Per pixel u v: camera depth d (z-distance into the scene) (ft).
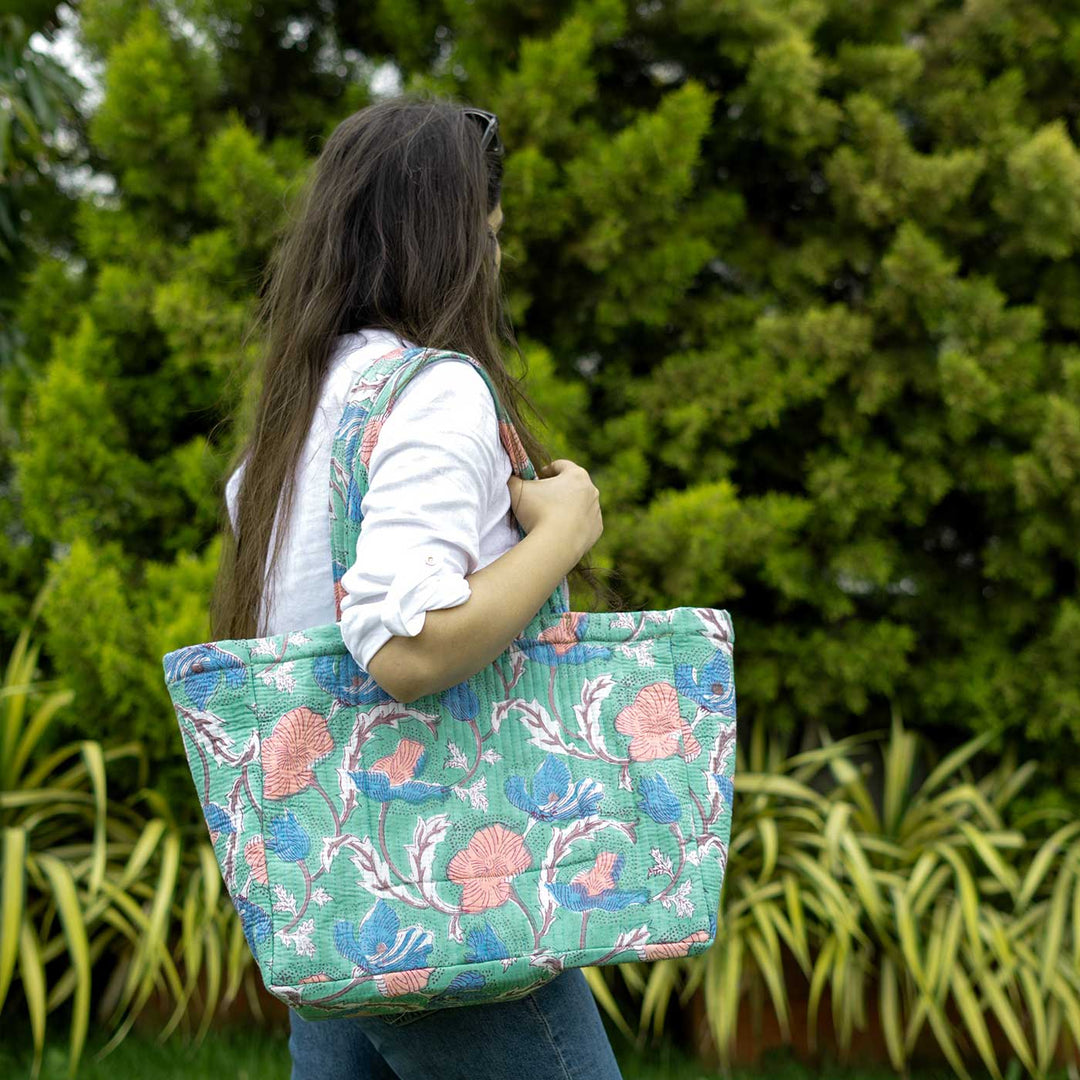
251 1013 9.24
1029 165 9.28
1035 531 10.12
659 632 3.68
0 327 10.93
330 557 3.49
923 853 9.50
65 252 11.36
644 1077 8.57
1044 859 9.19
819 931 9.21
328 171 3.88
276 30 10.36
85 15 9.78
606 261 9.53
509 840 3.36
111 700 9.30
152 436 10.44
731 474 10.93
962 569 11.13
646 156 9.16
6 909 8.05
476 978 3.24
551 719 3.49
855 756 11.34
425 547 3.03
